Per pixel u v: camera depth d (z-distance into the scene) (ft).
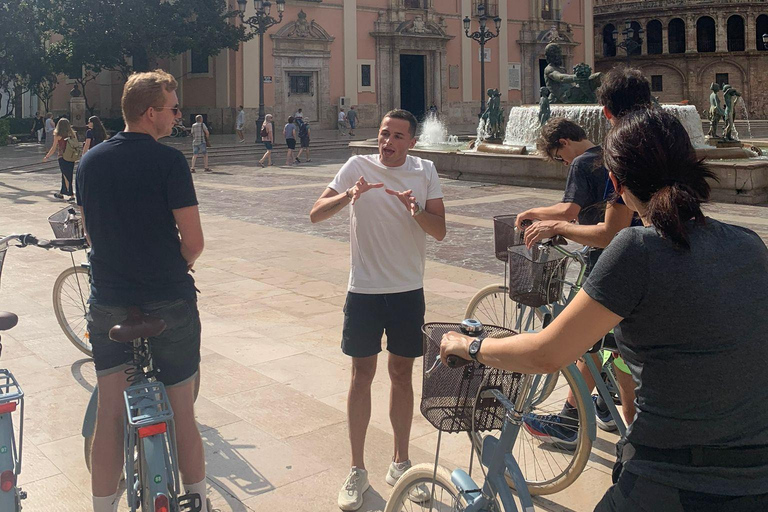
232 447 14.37
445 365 8.63
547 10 158.10
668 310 6.26
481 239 36.70
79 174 10.37
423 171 12.68
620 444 7.06
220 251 34.27
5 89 130.11
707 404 6.21
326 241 36.65
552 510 12.28
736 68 175.94
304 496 12.60
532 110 70.23
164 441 9.12
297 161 87.25
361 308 12.50
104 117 140.77
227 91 121.29
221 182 65.77
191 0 108.99
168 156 10.23
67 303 19.80
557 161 13.80
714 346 6.22
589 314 6.47
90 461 11.68
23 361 19.35
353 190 11.89
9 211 47.24
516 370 7.06
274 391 17.28
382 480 13.12
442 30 141.08
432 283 27.89
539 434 13.08
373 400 16.70
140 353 10.26
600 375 12.77
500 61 151.23
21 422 9.91
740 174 48.06
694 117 63.26
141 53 114.01
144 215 10.12
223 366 18.93
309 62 126.72
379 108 135.95
